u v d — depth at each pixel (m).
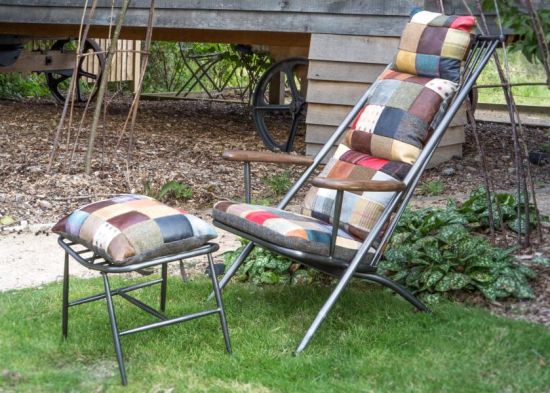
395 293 4.16
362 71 7.41
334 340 3.53
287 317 3.83
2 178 6.48
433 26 3.97
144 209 3.36
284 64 8.20
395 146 3.80
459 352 3.37
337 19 7.41
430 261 4.18
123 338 3.55
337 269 3.63
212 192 6.59
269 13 7.64
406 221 4.70
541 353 3.34
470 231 4.89
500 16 4.34
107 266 3.14
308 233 3.43
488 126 10.41
